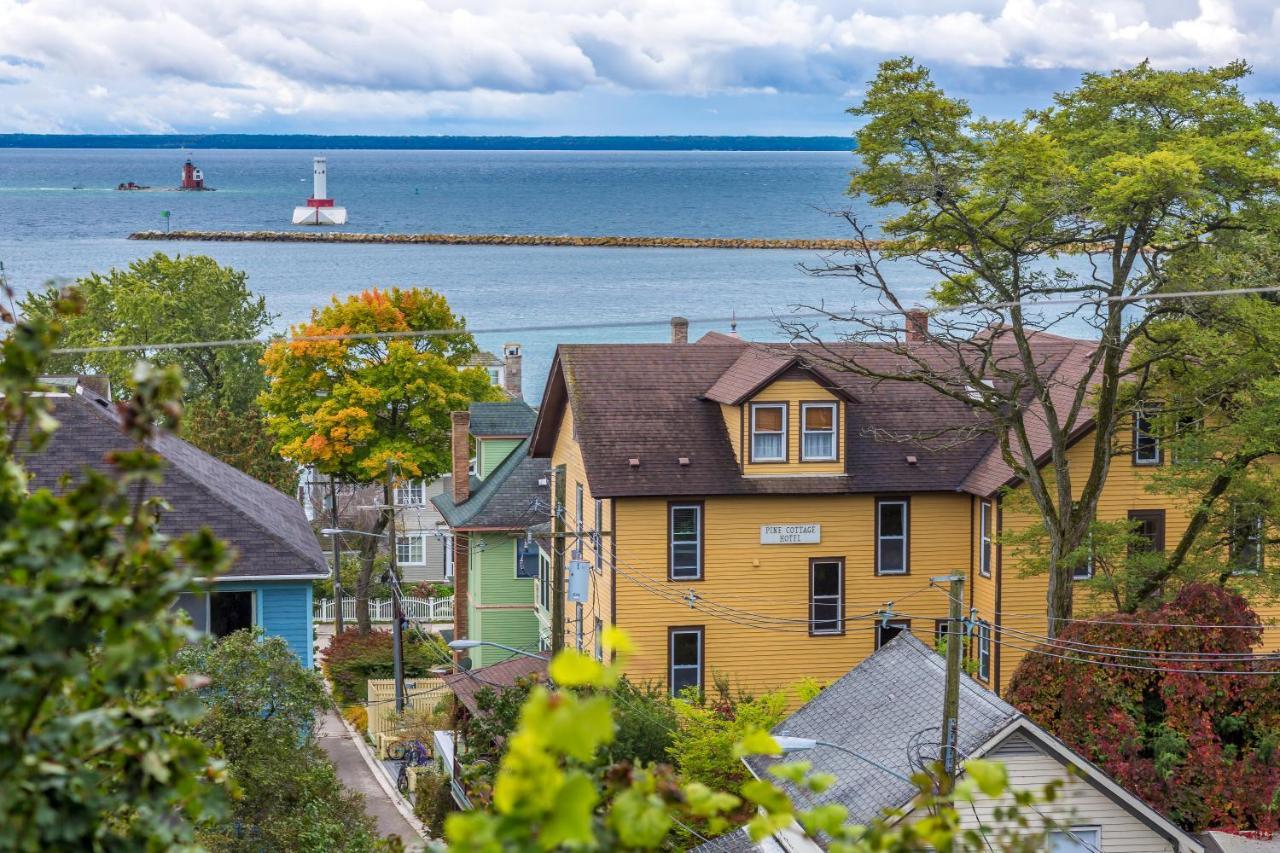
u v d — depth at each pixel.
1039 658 35.75
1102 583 44.47
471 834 5.95
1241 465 43.19
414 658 65.81
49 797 7.42
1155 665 34.47
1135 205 40.94
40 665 6.98
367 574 71.12
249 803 28.08
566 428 57.69
